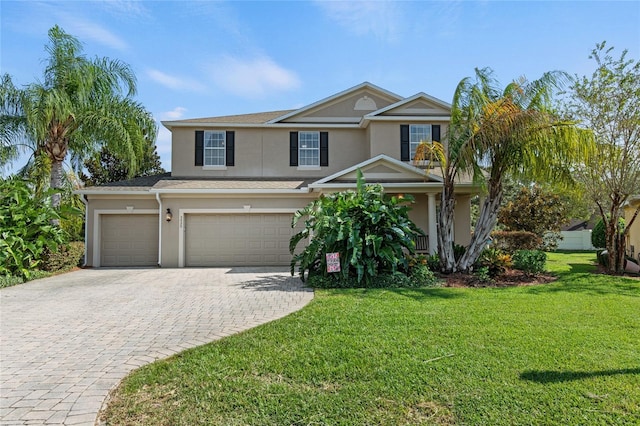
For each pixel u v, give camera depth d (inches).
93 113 568.7
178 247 589.3
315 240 408.8
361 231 404.2
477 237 450.6
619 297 319.3
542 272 466.0
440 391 145.5
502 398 139.3
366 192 427.8
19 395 149.8
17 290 382.6
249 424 126.5
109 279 454.9
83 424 128.4
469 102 431.5
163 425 127.0
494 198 451.5
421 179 575.8
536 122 406.0
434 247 556.4
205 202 598.9
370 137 674.2
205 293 356.2
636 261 604.1
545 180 447.5
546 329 222.5
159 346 207.0
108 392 152.1
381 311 269.1
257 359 180.7
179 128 678.5
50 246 484.1
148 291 370.0
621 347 190.9
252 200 604.7
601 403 135.0
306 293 348.8
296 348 194.4
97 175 1139.9
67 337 224.8
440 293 339.6
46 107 518.6
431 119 670.5
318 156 699.4
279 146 693.3
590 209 695.1
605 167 483.8
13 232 448.8
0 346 209.3
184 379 160.7
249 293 352.8
